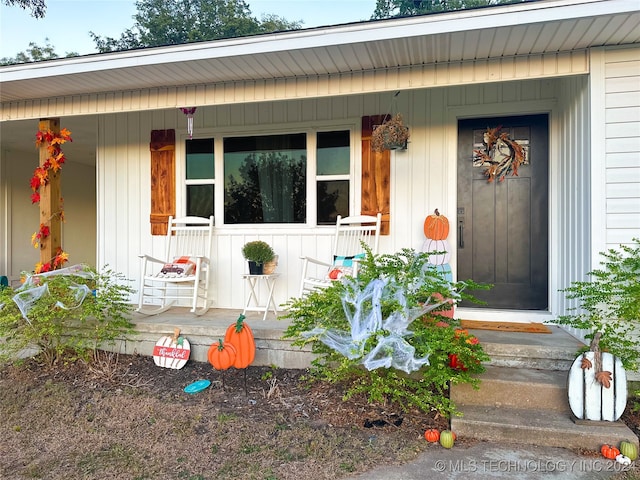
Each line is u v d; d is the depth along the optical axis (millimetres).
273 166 4828
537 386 2828
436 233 4156
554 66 3221
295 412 2941
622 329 3064
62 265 4691
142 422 2844
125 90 4219
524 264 4211
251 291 4371
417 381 3031
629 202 3082
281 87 3828
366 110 4508
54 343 3854
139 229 5168
